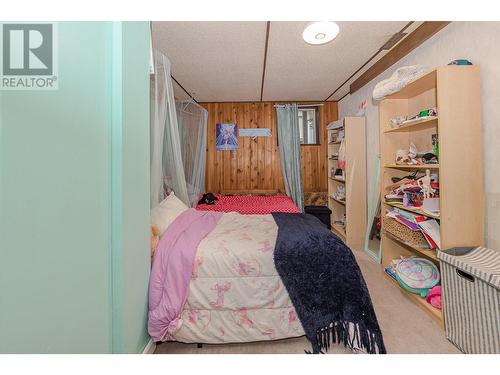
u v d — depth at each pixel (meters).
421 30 2.12
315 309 1.42
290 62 2.77
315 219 2.30
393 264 2.35
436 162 1.89
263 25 2.04
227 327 1.43
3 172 0.63
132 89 1.20
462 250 1.60
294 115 4.18
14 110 0.67
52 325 0.78
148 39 1.41
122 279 1.10
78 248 0.89
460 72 1.63
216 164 4.32
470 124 1.63
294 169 4.18
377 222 3.10
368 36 2.25
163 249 1.49
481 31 1.64
